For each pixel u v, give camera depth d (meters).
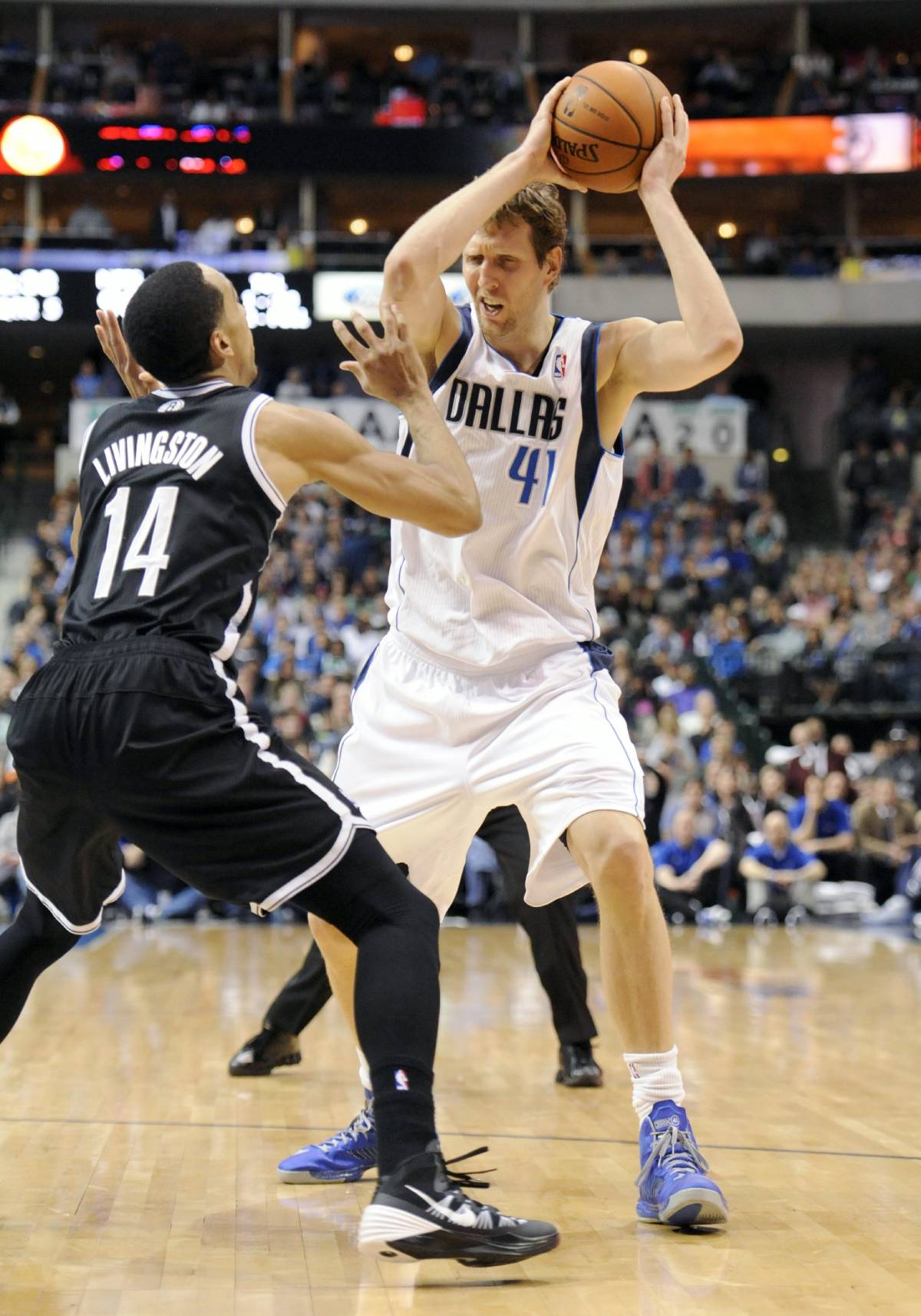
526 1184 3.34
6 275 23.11
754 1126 4.02
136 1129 3.92
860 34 26.27
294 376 22.56
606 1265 2.68
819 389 26.17
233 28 26.48
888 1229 2.93
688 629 16.56
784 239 24.69
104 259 23.44
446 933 10.98
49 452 24.25
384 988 2.52
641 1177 3.01
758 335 25.03
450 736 3.24
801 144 24.36
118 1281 2.57
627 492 20.61
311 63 25.80
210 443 2.70
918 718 16.05
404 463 2.72
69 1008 6.52
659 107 3.24
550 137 3.29
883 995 7.28
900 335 24.97
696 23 26.06
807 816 12.76
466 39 26.92
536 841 3.16
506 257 3.19
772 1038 5.78
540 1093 4.60
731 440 22.17
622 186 3.33
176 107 25.06
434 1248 2.47
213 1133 3.88
